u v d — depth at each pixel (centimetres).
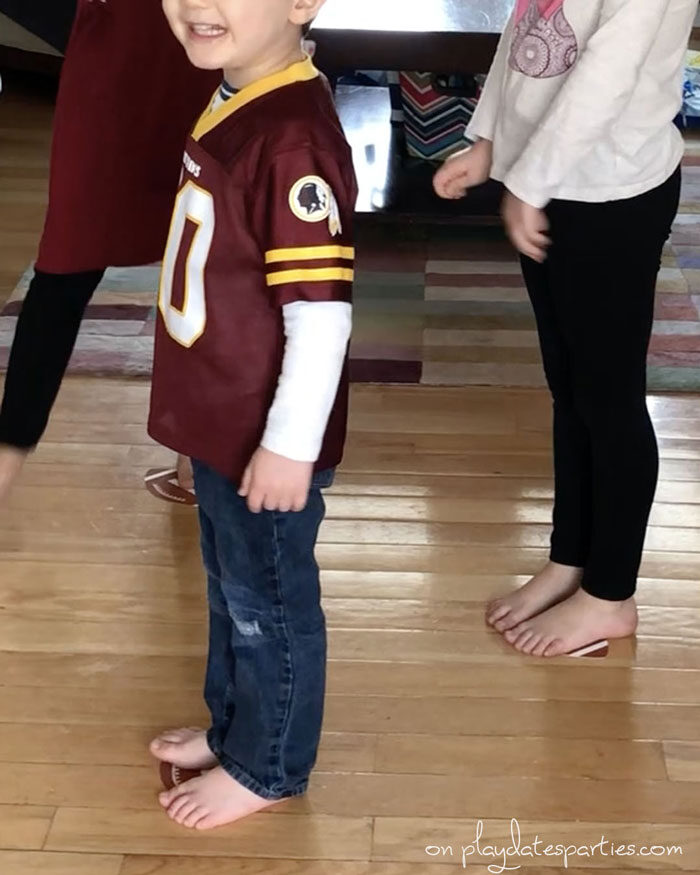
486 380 229
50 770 147
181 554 183
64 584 177
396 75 284
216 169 108
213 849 137
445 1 242
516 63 135
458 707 156
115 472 202
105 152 136
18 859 136
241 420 116
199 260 111
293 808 142
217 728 145
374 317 250
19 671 161
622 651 165
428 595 176
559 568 170
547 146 128
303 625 131
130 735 152
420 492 198
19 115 348
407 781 146
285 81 107
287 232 105
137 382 226
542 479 202
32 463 203
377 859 136
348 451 208
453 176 154
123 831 139
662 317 249
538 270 147
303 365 108
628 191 134
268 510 119
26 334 136
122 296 256
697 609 173
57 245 137
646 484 155
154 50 133
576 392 151
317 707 137
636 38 123
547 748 150
